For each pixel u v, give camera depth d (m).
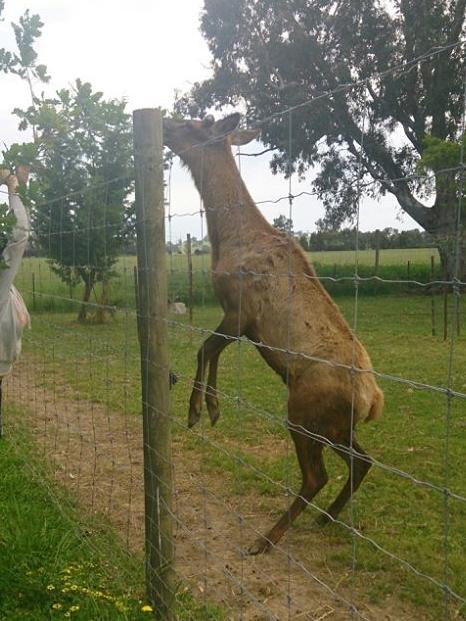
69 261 5.43
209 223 4.60
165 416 3.10
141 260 3.10
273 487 4.89
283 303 4.08
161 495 3.08
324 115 20.73
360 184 2.48
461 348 10.76
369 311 15.29
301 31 22.03
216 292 4.46
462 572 3.63
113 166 4.84
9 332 5.46
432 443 5.89
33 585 3.21
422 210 10.21
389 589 3.49
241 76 23.94
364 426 6.45
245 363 9.77
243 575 3.61
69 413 6.98
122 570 3.42
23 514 4.05
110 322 11.33
